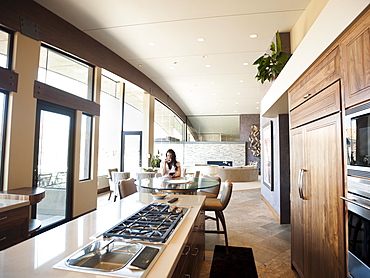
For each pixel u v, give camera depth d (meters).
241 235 3.78
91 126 5.07
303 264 2.31
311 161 2.11
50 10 3.76
